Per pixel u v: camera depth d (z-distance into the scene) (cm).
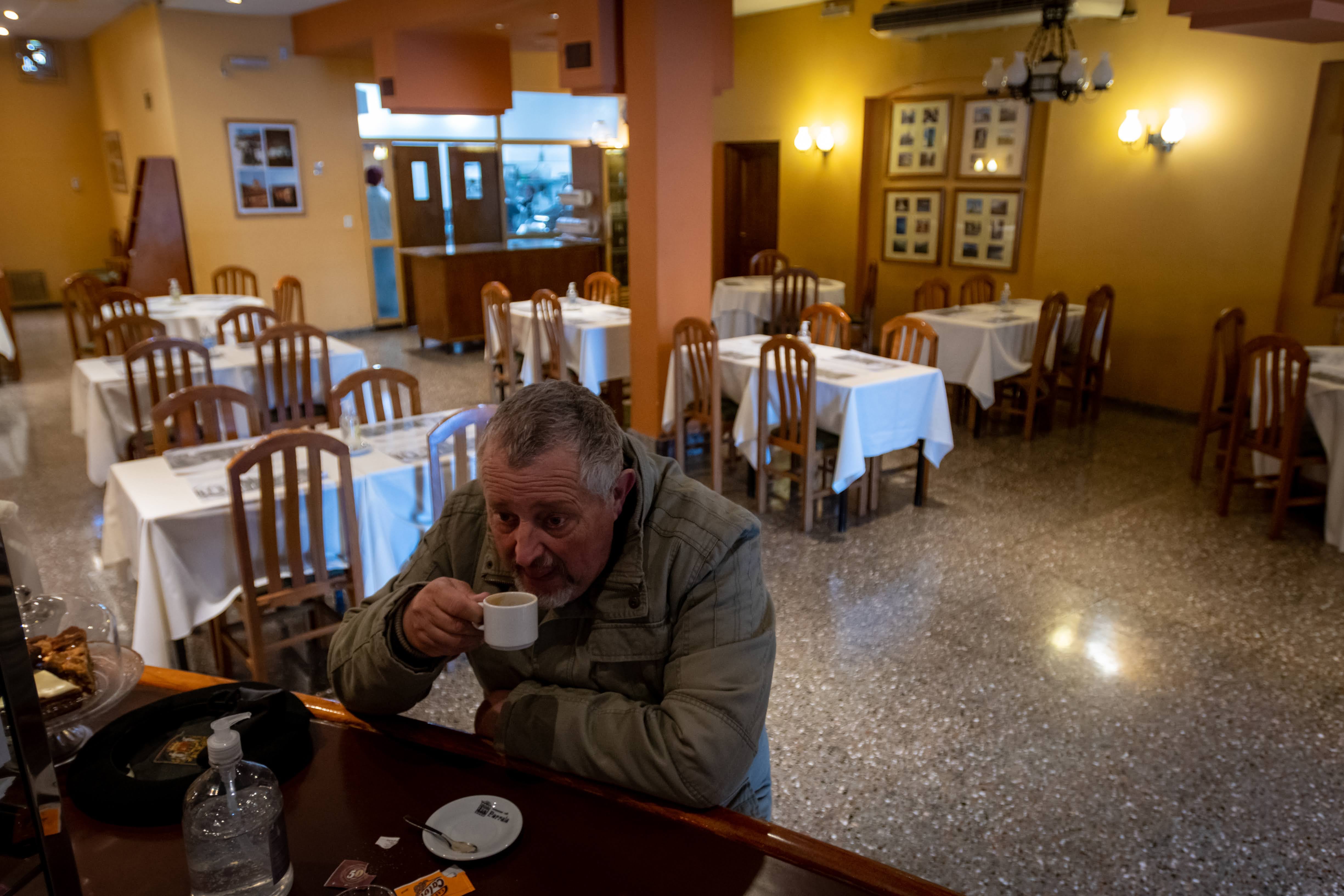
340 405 348
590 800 109
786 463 530
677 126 491
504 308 601
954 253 796
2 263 1078
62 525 418
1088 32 655
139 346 410
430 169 991
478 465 103
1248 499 464
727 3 574
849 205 862
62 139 1080
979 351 565
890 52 798
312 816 105
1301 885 207
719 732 106
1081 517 438
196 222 846
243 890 90
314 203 909
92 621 141
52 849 69
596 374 574
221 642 277
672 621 114
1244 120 581
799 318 750
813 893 95
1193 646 313
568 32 510
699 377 465
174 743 115
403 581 126
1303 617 334
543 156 1080
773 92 906
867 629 327
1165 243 634
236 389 331
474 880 95
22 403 649
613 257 1124
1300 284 577
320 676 296
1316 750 255
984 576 371
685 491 117
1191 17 448
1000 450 555
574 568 104
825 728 268
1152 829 225
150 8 808
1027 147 723
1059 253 698
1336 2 396
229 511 262
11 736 65
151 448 429
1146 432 597
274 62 858
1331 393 392
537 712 114
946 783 243
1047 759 252
